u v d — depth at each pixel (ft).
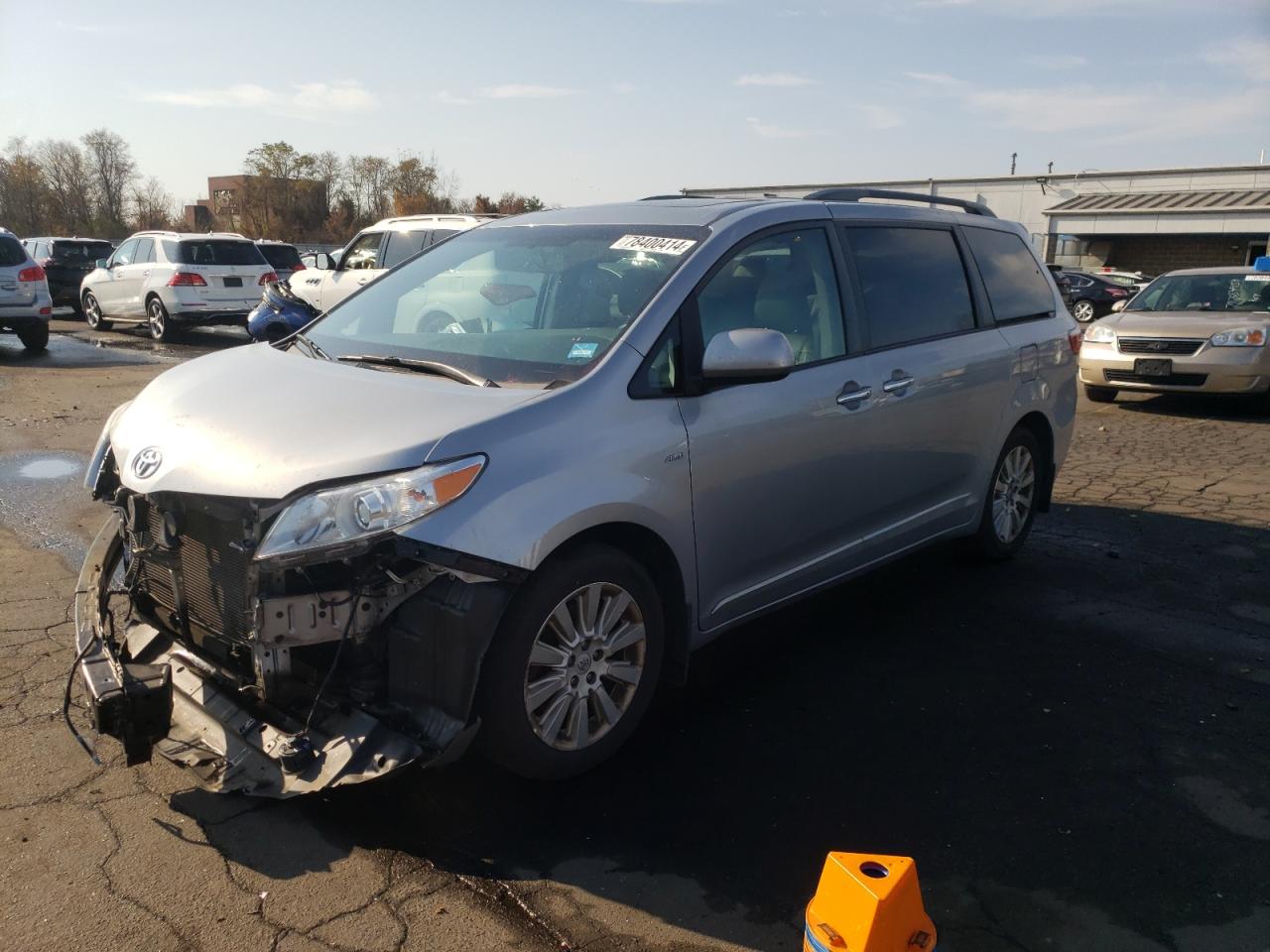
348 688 9.87
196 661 10.67
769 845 9.87
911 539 15.61
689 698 13.09
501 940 8.46
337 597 9.35
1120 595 17.22
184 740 10.21
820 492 13.30
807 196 14.49
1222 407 39.22
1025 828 10.26
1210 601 17.03
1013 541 18.63
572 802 10.54
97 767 10.87
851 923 5.84
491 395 10.45
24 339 48.78
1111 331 38.14
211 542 9.91
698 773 11.21
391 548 9.23
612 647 10.78
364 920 8.64
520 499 9.64
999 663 14.32
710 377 11.42
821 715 12.66
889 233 15.31
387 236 43.47
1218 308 38.34
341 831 9.91
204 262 55.52
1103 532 21.26
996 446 17.16
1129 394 42.96
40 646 13.88
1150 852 9.89
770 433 12.28
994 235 17.99
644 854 9.68
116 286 59.16
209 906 8.75
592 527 10.33
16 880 9.00
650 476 10.82
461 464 9.41
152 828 9.84
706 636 12.19
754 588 12.72
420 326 12.96
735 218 12.92
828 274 13.94
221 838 9.72
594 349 11.23
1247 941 8.65
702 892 9.16
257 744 9.87
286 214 223.51
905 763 11.52
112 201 223.71
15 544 18.43
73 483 23.00
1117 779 11.24
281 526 9.02
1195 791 11.02
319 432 9.80
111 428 11.93
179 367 12.89
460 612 9.37
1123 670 14.15
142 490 10.10
